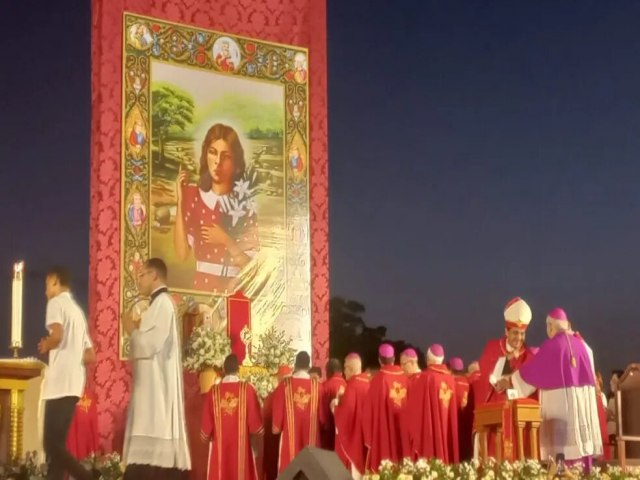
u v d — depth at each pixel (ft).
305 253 56.80
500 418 38.45
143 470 32.50
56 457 32.14
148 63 53.31
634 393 44.73
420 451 44.91
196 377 50.24
